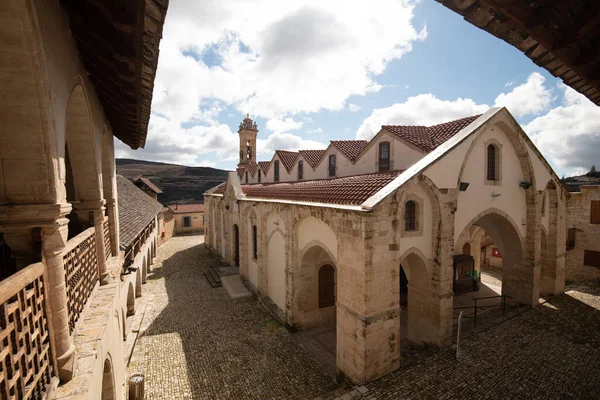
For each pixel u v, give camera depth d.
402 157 14.06
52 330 4.05
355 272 9.59
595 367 9.72
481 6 2.65
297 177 24.28
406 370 9.71
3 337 2.77
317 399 8.70
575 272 19.17
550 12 2.48
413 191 10.66
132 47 3.73
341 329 10.22
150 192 42.44
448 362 10.08
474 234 19.84
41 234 3.81
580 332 12.03
